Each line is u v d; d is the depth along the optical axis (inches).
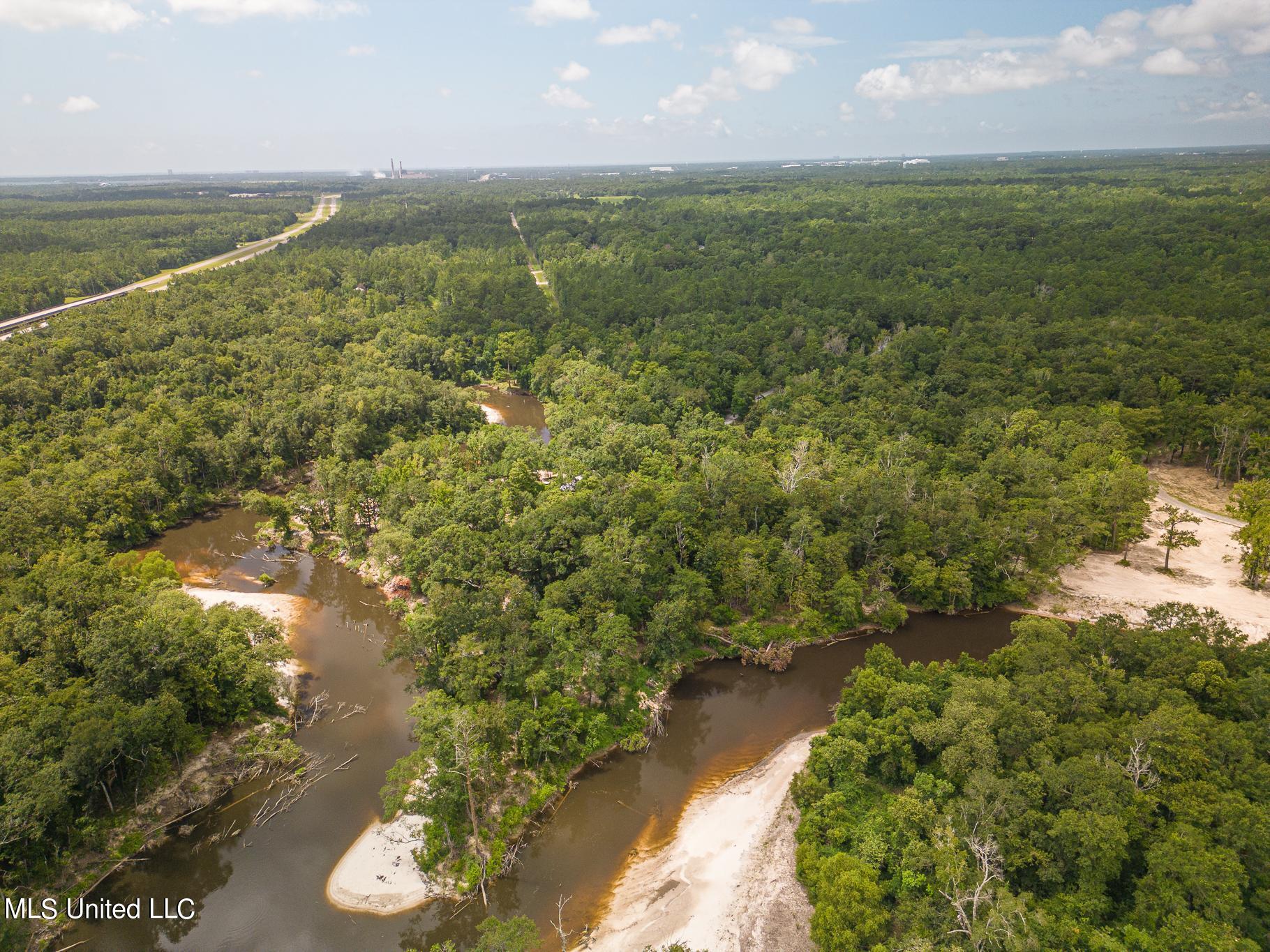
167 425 4958.2
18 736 2250.2
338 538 4530.0
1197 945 1769.2
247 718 2935.5
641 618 3523.6
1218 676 2591.0
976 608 3909.9
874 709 2780.5
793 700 3265.3
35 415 5241.1
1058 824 2059.5
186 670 2738.7
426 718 2566.4
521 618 3142.2
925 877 2078.0
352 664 3427.7
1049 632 2965.1
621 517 3816.4
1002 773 2347.4
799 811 2578.7
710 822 2566.4
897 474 4399.6
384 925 2186.3
